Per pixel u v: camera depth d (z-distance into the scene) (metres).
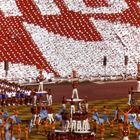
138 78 147.62
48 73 192.25
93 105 143.88
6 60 182.38
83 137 93.62
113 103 147.25
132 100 139.12
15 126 113.50
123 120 107.25
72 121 96.31
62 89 172.00
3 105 144.88
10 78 185.25
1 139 99.94
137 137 107.56
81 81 192.12
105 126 119.38
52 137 95.00
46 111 114.50
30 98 147.12
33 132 113.00
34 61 196.12
